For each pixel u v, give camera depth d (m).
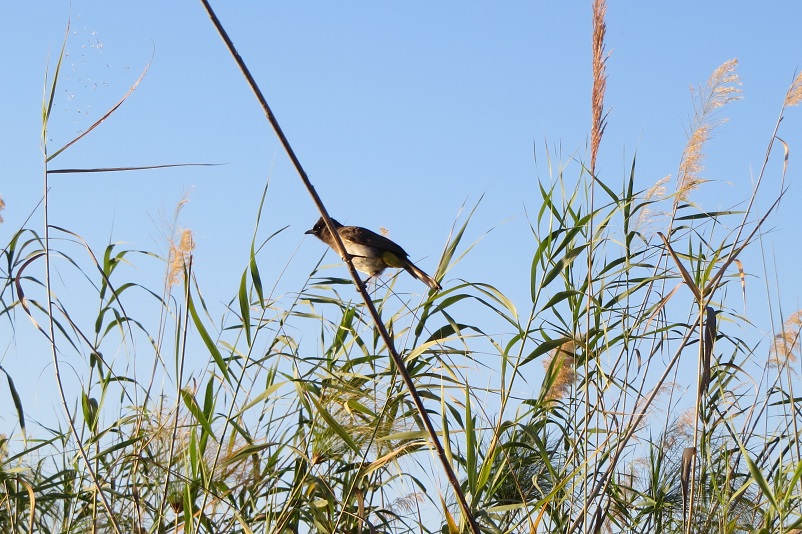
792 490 9.91
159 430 10.86
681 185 12.21
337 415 10.37
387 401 10.26
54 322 11.06
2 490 10.77
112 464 10.63
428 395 10.48
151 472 10.91
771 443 11.66
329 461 10.60
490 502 10.89
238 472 10.67
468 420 9.39
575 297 11.47
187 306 10.56
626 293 11.52
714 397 12.18
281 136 7.96
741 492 10.59
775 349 11.87
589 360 11.29
